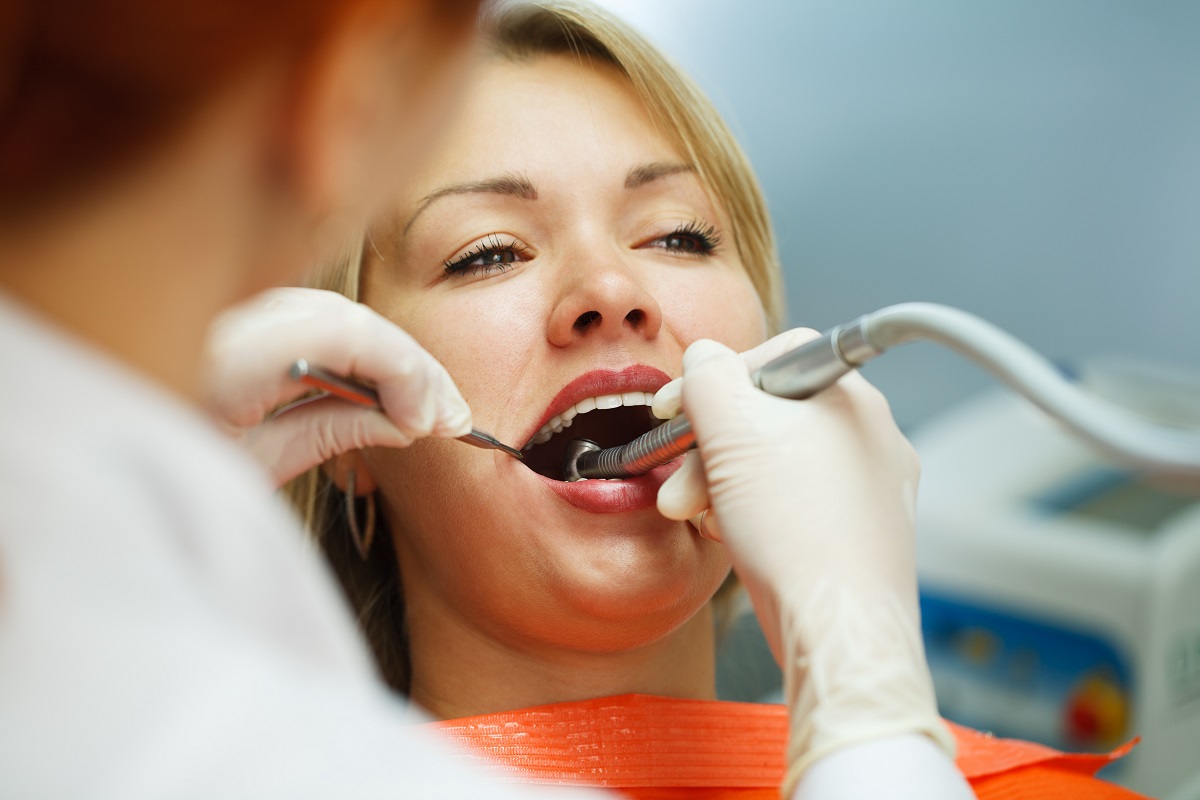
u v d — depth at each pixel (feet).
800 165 10.24
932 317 2.13
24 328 1.34
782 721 3.43
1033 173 10.19
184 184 1.43
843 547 2.40
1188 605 7.15
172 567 1.35
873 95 10.25
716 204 3.73
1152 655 7.06
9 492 1.29
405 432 2.91
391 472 3.53
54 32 1.33
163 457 1.38
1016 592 7.45
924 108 10.19
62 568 1.28
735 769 3.32
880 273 10.25
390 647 4.04
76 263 1.40
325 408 2.93
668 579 3.28
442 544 3.44
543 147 3.49
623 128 3.59
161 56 1.36
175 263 1.45
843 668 2.24
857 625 2.30
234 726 1.26
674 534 3.32
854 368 2.45
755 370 2.72
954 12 10.12
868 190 10.28
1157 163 9.99
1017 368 1.90
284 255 1.57
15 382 1.32
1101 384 8.52
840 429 2.52
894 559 2.43
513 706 3.55
